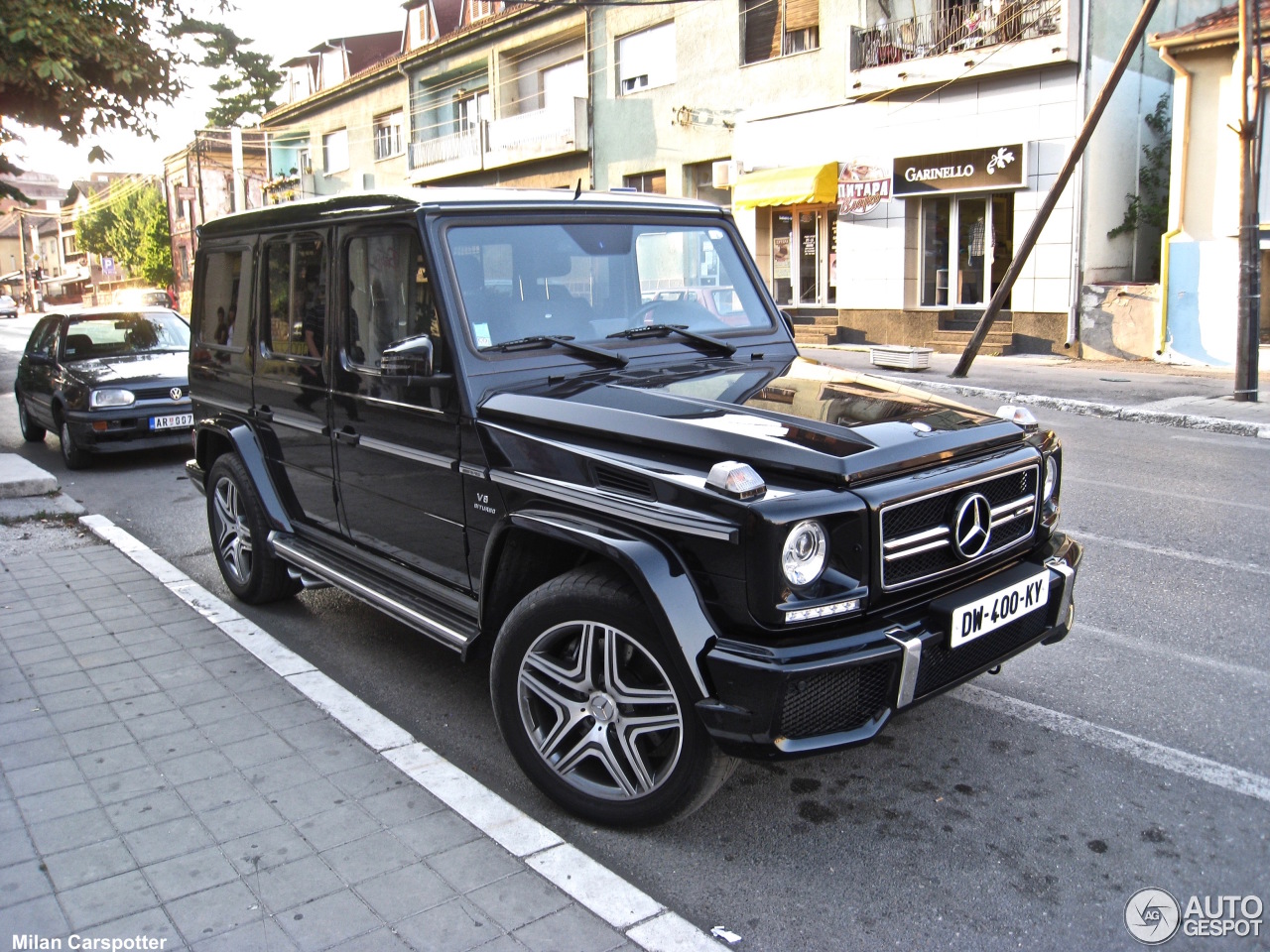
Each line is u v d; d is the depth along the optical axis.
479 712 4.17
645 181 24.36
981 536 3.14
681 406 3.29
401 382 3.86
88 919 2.68
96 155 11.30
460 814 3.18
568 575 3.15
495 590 3.45
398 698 4.32
